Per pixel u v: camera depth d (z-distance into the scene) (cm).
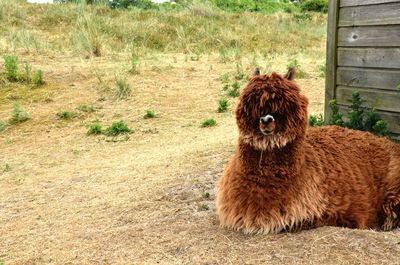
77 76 1247
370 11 596
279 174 392
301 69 1380
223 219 429
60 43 1628
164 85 1220
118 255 419
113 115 1034
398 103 578
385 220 460
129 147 847
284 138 382
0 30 1739
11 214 577
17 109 1012
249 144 390
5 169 769
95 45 1510
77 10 2048
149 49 1634
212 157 703
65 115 1025
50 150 859
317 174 414
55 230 508
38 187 673
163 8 2305
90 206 572
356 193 432
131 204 555
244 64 1441
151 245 430
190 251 406
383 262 359
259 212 399
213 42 1794
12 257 448
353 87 634
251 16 2283
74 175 712
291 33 2084
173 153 759
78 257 427
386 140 496
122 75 1236
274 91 378
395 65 575
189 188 586
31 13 2023
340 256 367
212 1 2880
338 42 646
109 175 691
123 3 2512
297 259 367
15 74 1203
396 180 458
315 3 3114
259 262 369
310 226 407
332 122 627
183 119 999
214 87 1211
